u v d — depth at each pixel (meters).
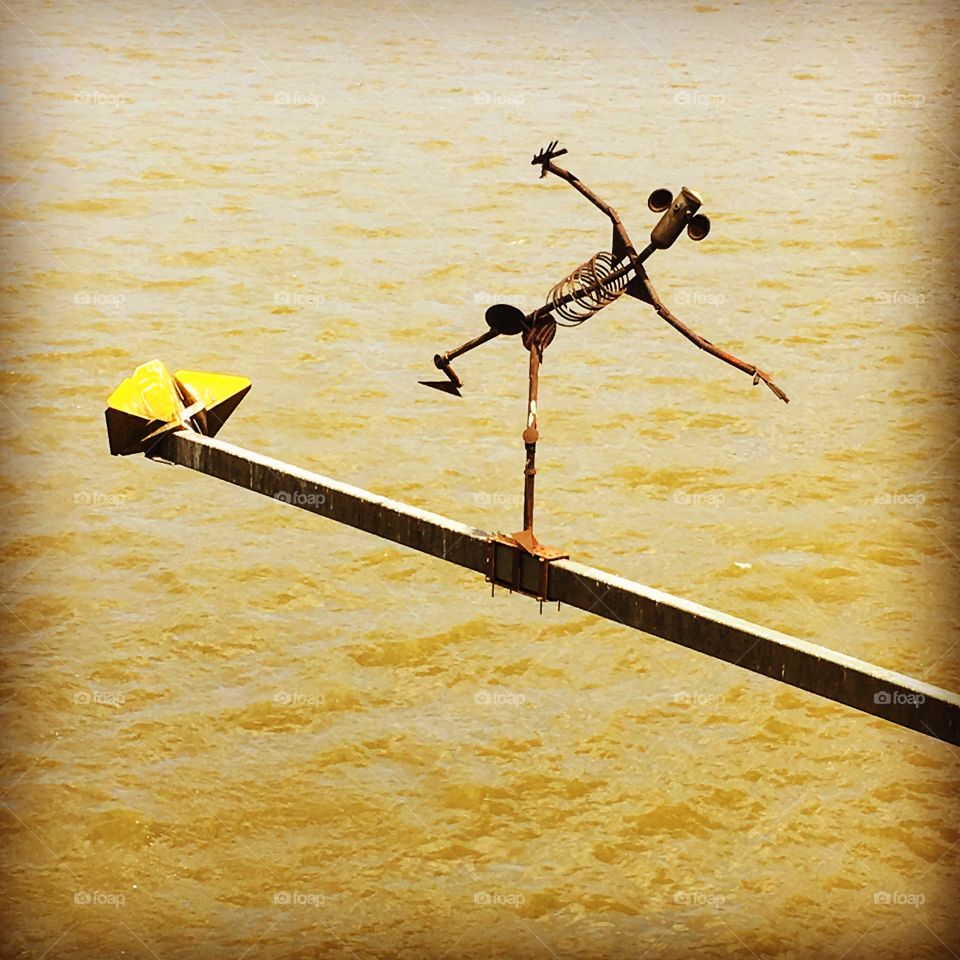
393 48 30.73
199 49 30.20
